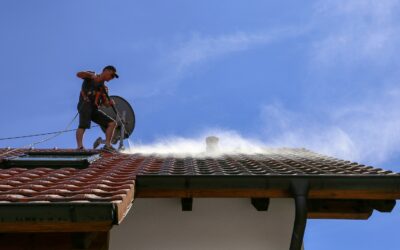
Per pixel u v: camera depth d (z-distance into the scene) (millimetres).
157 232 3820
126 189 2852
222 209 3916
